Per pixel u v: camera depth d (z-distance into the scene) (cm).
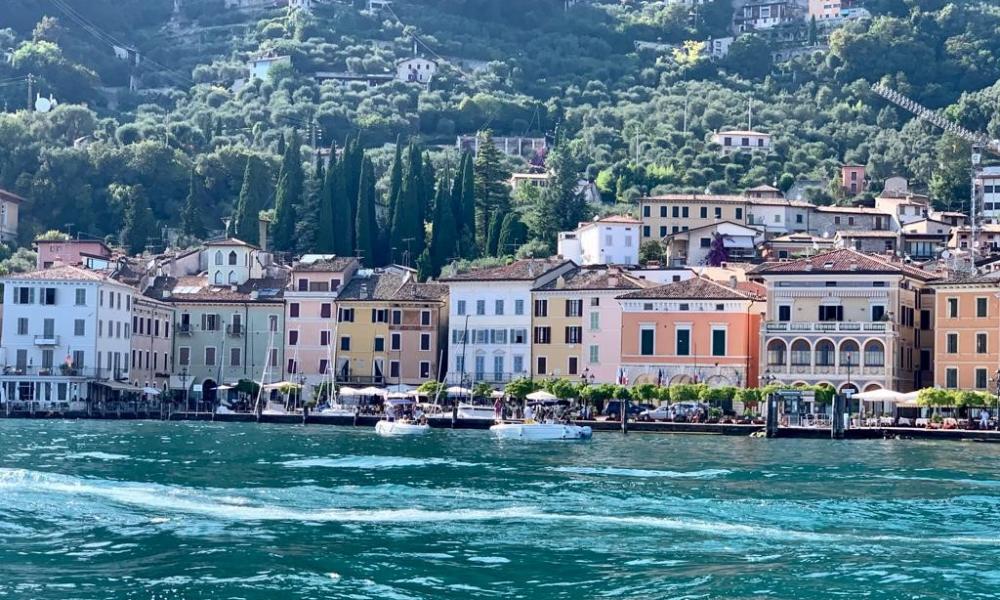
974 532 17525
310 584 14338
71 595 13762
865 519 18400
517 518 18075
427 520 17862
